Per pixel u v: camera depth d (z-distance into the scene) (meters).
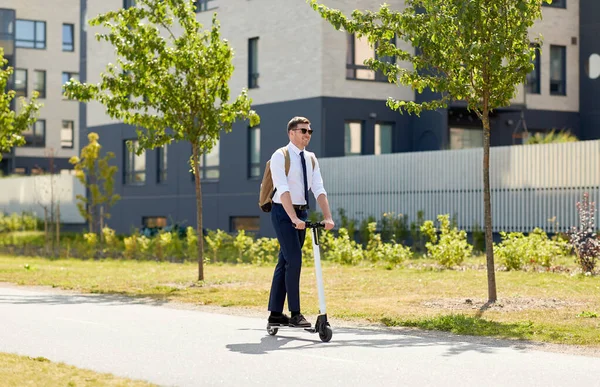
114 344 10.48
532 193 29.62
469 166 31.34
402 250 23.86
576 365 9.10
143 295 17.41
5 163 64.25
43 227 49.00
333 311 14.11
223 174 39.56
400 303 15.12
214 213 40.00
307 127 10.76
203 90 20.27
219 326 12.26
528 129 37.97
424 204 32.59
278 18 37.19
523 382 8.15
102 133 46.09
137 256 32.06
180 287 19.03
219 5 39.59
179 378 8.33
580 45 38.56
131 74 22.08
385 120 36.47
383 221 32.69
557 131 38.34
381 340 10.94
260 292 17.33
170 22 20.33
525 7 13.98
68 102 65.62
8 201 53.38
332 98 35.66
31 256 33.59
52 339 10.91
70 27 65.94
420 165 32.78
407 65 35.91
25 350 10.01
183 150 41.78
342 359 9.39
